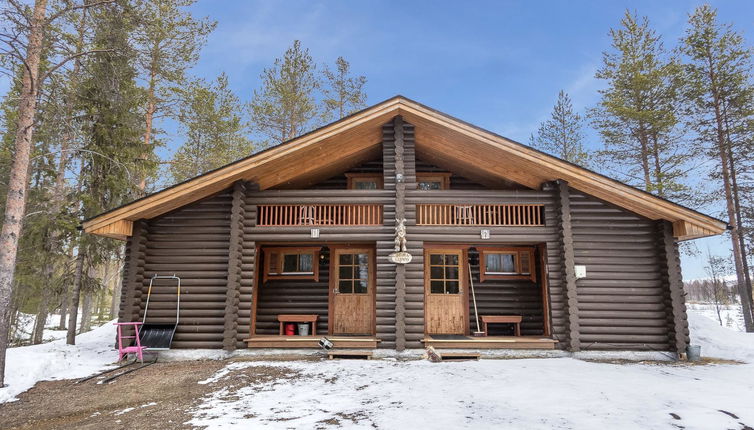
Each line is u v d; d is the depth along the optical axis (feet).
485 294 37.73
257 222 34.47
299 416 17.39
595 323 31.53
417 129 34.47
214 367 27.86
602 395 20.10
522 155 31.45
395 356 30.78
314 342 31.53
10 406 20.80
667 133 63.21
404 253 31.78
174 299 32.01
